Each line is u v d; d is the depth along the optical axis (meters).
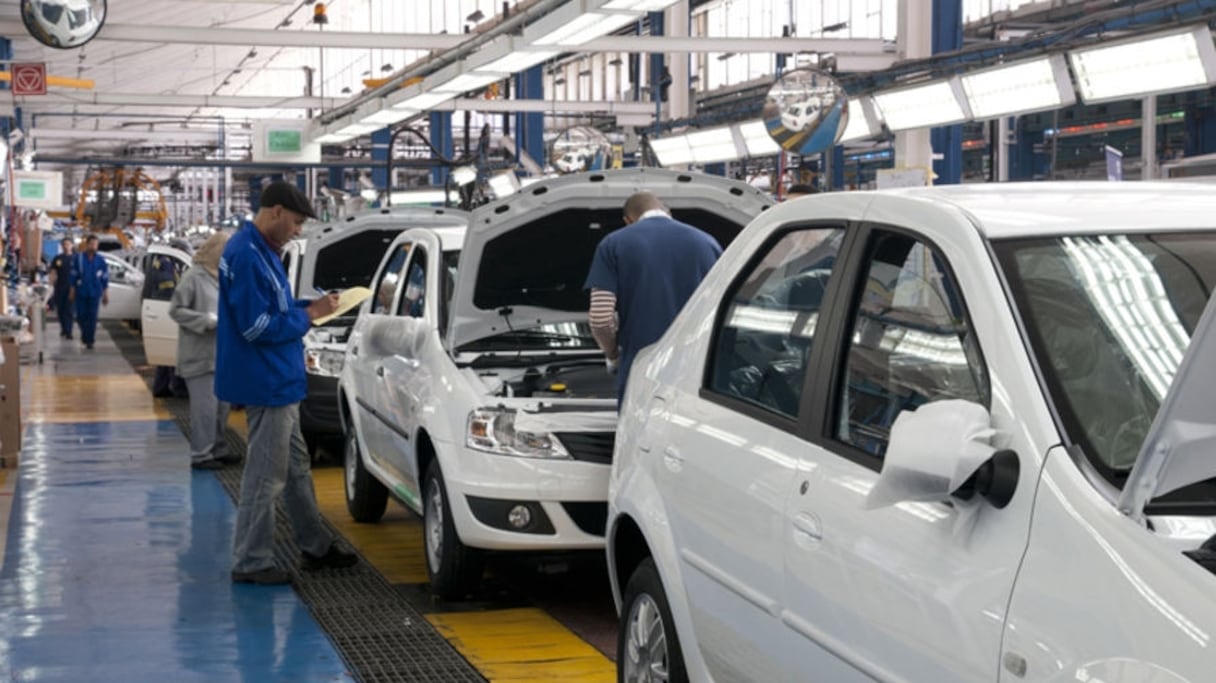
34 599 6.62
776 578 3.19
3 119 33.94
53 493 9.59
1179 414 2.05
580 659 5.58
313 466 10.95
